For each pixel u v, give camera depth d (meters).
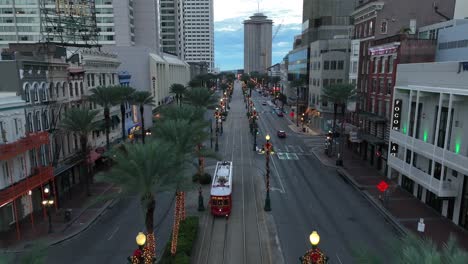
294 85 99.25
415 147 33.75
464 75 29.47
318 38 94.12
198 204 35.00
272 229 29.84
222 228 30.28
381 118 45.22
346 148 61.09
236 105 136.88
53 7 96.75
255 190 39.97
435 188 30.34
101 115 51.38
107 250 26.45
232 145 64.38
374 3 50.09
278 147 62.75
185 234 27.41
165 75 101.62
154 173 21.06
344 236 28.30
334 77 73.94
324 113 75.44
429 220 30.95
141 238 17.88
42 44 42.94
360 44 55.34
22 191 28.31
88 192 38.47
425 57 41.41
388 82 45.03
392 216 31.84
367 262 13.04
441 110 31.44
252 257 25.25
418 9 50.66
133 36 124.38
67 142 41.12
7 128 30.48
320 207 34.78
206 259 25.05
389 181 42.41
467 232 28.44
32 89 34.84
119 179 21.30
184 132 30.42
